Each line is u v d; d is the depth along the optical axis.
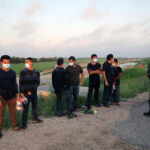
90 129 3.78
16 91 3.70
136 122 4.21
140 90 8.89
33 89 3.96
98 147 2.98
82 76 5.46
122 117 4.64
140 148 2.92
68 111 4.73
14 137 3.40
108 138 3.32
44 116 4.94
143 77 14.07
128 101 6.69
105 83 5.73
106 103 5.85
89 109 5.31
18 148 2.95
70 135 3.48
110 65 5.77
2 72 3.42
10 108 3.69
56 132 3.64
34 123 4.25
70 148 2.95
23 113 3.86
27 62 3.89
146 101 6.64
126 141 3.19
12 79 3.57
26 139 3.30
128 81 13.15
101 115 4.86
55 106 5.43
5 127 3.93
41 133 3.60
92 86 5.55
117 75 6.04
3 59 3.42
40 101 5.94
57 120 4.48
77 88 5.27
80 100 6.33
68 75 5.15
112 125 4.02
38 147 2.99
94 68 5.52
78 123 4.20
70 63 5.08
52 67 42.81
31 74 3.92
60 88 4.68
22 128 3.81
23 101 3.78
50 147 2.99
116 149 2.91
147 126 3.93
